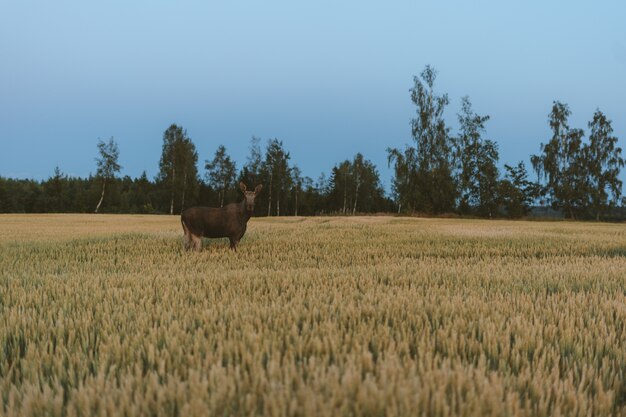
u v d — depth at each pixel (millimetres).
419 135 59750
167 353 2848
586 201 60031
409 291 5172
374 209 94625
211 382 2314
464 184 60688
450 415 2090
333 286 5691
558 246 13320
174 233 17750
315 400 2039
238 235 11305
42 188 89438
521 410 2111
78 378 2646
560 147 61875
